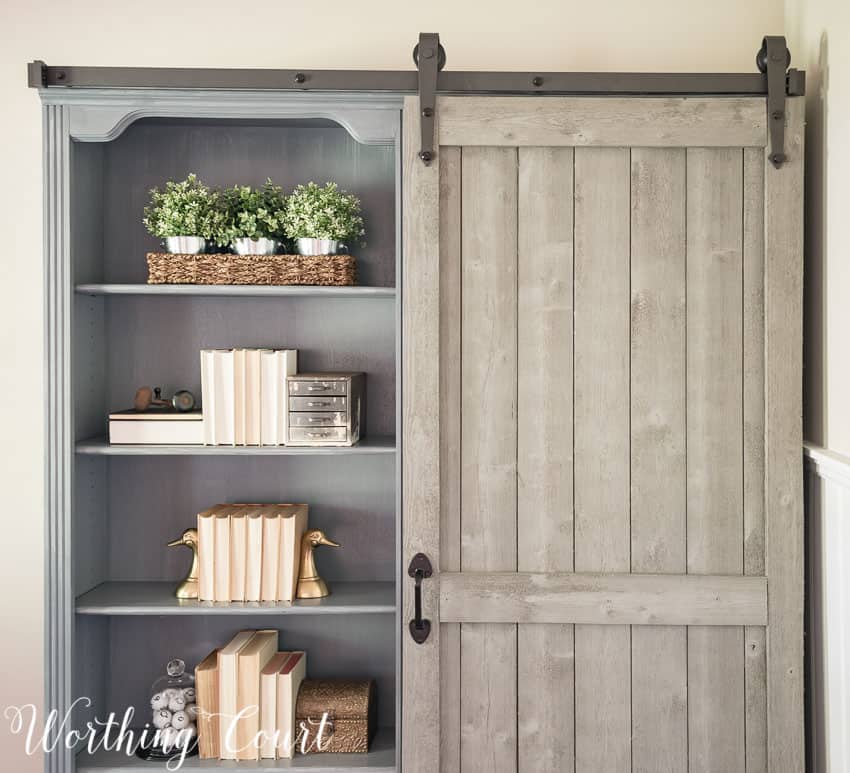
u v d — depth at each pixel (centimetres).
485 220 199
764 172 198
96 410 228
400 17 235
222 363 213
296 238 215
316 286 210
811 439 209
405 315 198
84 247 217
